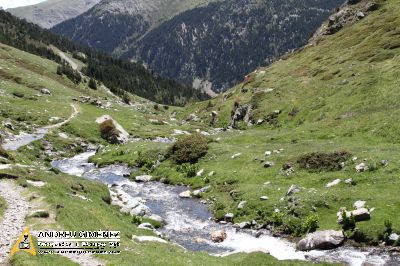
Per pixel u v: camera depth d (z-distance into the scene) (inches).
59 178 1491.1
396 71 2642.7
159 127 3720.5
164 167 2158.0
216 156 2082.9
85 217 1058.1
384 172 1368.1
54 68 6899.6
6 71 4788.4
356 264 979.9
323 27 5669.3
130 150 2534.5
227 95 5162.4
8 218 972.6
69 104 4074.8
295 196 1347.2
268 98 3437.5
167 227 1384.1
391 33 3521.2
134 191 1855.3
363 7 4852.4
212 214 1505.9
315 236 1109.1
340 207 1230.3
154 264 864.3
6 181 1282.0
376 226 1082.1
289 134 2375.7
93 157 2593.5
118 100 7071.9
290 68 4190.5
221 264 950.4
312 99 2997.0
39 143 2689.5
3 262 743.7
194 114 5319.9
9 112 3225.9
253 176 1701.5
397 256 991.0
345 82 2965.1
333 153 1596.9
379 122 2032.5
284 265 970.1
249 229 1318.9
